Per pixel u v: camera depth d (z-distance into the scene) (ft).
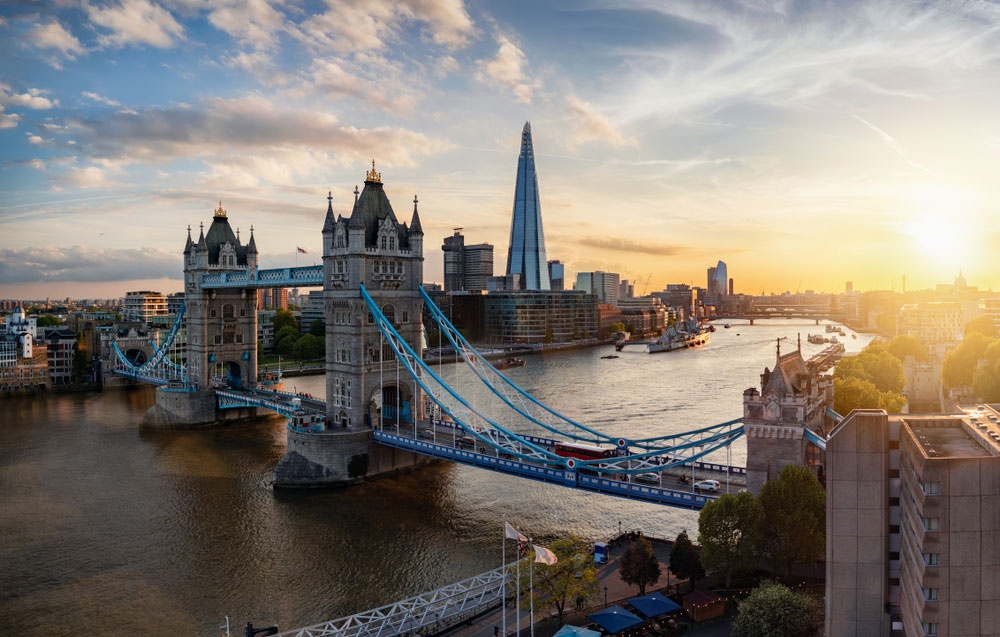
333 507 407.44
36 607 288.71
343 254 482.28
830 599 215.10
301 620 275.18
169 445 573.33
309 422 482.28
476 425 599.98
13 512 400.88
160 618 278.87
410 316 512.63
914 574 190.39
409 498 423.64
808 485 277.64
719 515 273.33
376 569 319.47
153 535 364.38
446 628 253.44
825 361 650.43
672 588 280.51
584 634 226.58
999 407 250.78
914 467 193.26
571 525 370.94
